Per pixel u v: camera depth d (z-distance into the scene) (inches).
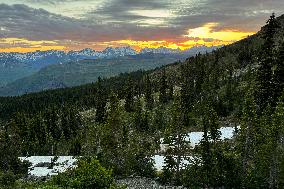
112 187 1131.9
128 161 2600.9
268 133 2144.4
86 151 4338.1
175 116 2630.4
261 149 2169.0
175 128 2596.0
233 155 2337.6
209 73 5984.3
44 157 4156.0
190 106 4621.1
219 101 4389.8
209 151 2335.1
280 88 2807.6
